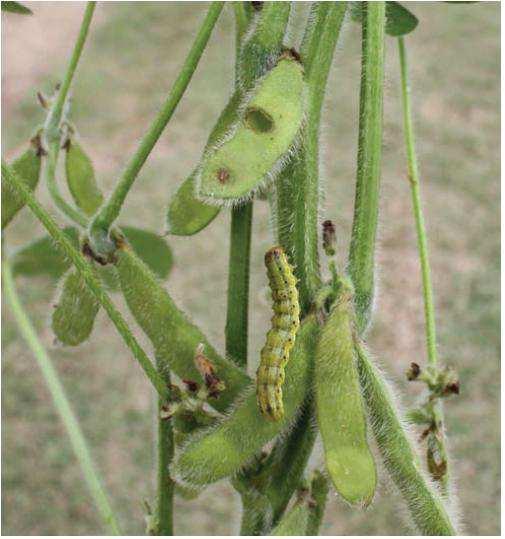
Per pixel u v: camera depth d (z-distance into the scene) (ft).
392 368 3.51
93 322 1.03
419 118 4.75
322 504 0.93
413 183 1.07
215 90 5.25
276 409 0.86
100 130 5.12
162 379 0.90
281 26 0.90
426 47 5.33
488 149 4.57
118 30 6.14
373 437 0.89
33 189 1.09
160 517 0.97
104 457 3.32
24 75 5.68
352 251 0.89
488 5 5.72
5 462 3.31
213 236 4.15
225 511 3.08
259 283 3.79
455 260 3.96
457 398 3.36
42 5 6.54
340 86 4.97
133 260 0.94
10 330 3.83
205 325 3.68
